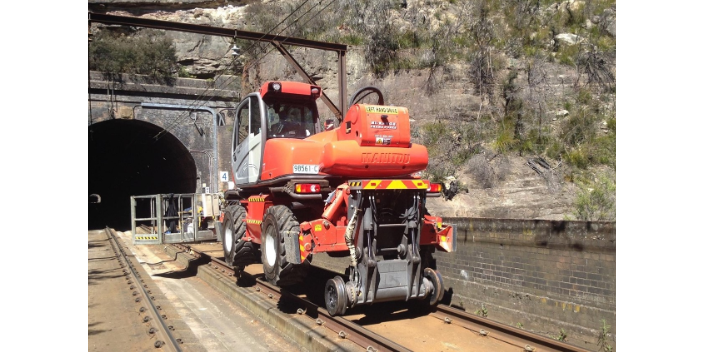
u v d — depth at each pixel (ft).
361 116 21.93
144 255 53.57
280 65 74.74
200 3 94.63
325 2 74.74
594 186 41.75
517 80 52.95
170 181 119.03
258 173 28.19
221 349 20.89
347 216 21.81
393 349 17.25
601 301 19.10
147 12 93.86
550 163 45.27
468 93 53.21
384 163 22.33
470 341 20.15
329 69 67.36
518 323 22.54
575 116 48.21
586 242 19.79
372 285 21.27
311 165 24.66
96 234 85.61
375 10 65.36
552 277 21.21
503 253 23.76
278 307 25.55
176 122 86.33
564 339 20.27
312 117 30.17
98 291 31.22
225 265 38.11
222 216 36.11
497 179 44.93
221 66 91.66
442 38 59.47
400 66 58.85
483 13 60.95
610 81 50.29
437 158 48.52
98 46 81.46
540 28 58.39
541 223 21.79
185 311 27.40
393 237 23.02
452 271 27.09
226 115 89.30
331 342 19.26
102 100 80.89
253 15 87.97
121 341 20.70
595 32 55.72
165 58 86.89
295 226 22.65
